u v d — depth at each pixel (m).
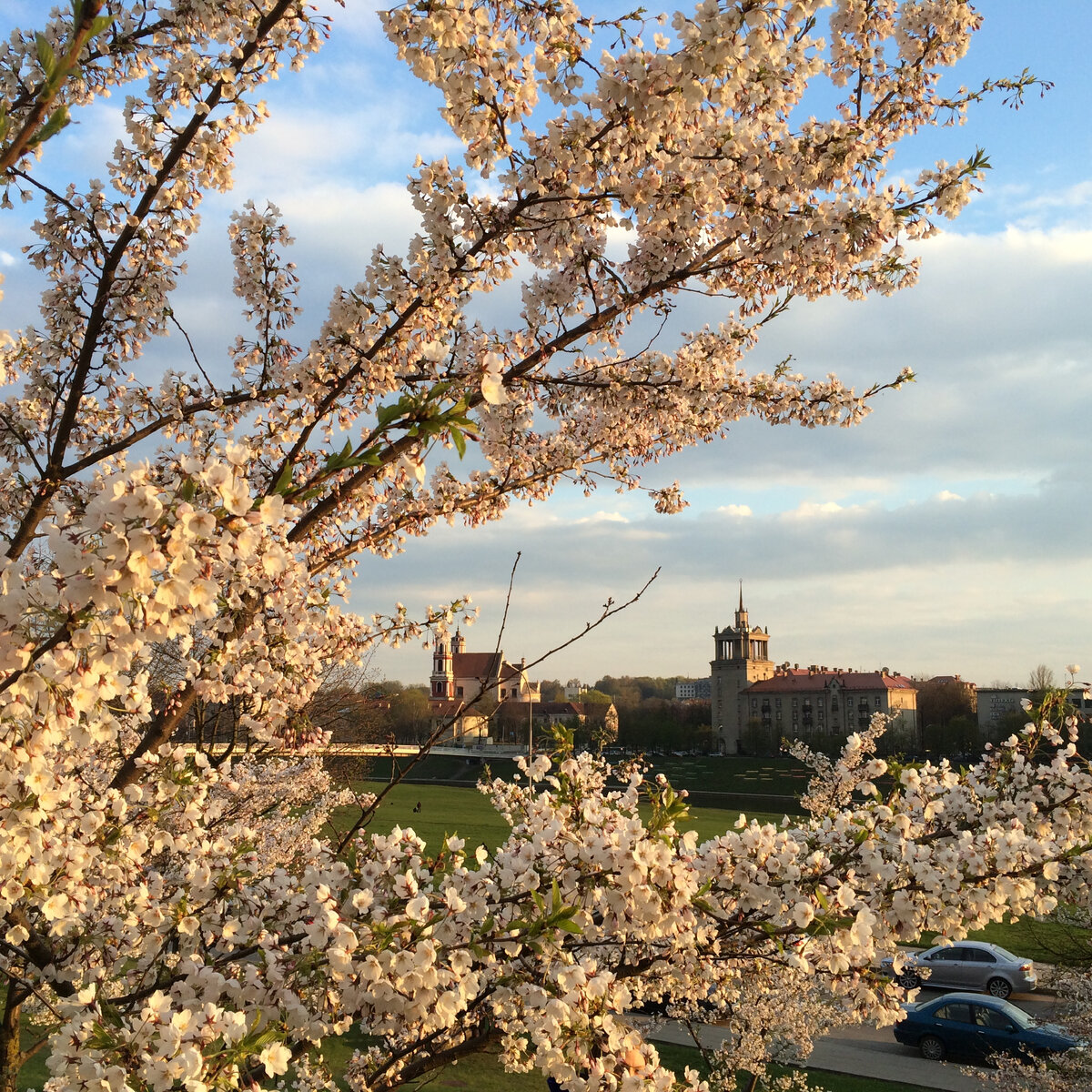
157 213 5.34
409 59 3.95
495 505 6.41
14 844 2.76
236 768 5.96
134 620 2.14
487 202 4.71
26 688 2.15
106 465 5.23
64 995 3.64
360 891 2.84
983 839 3.68
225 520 2.14
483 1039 3.43
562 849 3.02
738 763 87.88
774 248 4.68
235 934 3.11
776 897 3.23
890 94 5.39
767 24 3.72
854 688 127.25
